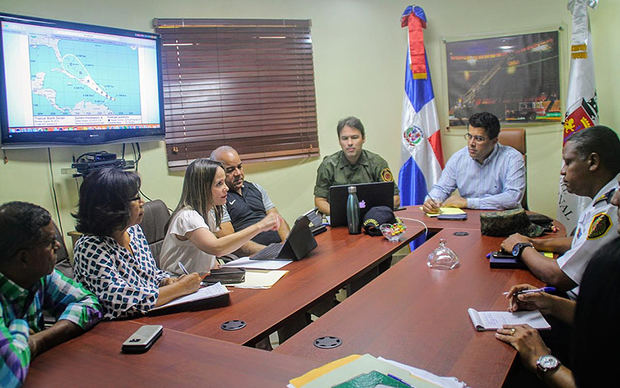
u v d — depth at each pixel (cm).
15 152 281
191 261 218
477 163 321
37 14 293
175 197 361
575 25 351
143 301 155
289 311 153
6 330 118
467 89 406
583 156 174
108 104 306
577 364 81
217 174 219
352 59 404
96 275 158
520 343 121
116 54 307
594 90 353
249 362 117
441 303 152
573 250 160
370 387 100
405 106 402
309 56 391
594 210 162
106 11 322
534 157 397
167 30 350
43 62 276
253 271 198
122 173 165
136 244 184
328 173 343
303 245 217
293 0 386
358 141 327
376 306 152
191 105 361
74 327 139
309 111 395
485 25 397
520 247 184
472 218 275
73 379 114
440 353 120
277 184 394
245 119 376
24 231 127
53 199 297
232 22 365
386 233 237
